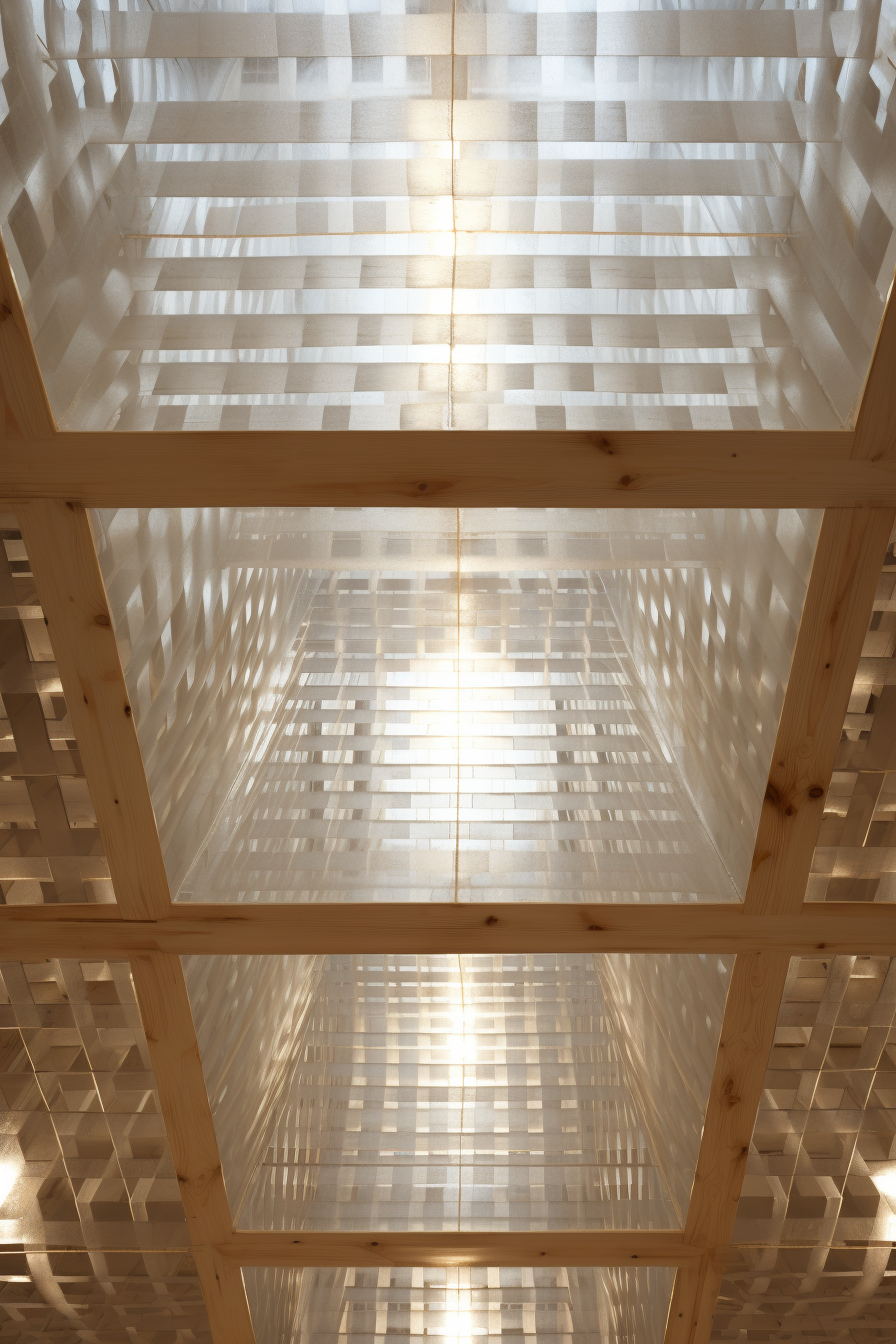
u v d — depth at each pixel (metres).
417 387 1.15
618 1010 2.18
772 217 1.06
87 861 1.48
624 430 1.13
